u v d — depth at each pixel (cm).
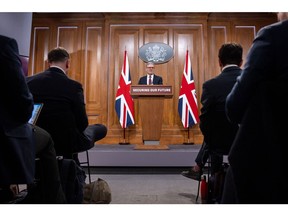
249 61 79
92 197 151
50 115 144
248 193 74
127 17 514
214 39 516
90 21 527
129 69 477
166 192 211
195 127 478
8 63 91
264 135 73
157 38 511
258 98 76
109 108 495
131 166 296
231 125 143
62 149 150
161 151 299
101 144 477
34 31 527
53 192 122
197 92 492
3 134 93
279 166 70
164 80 495
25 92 97
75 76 512
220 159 177
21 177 94
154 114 321
